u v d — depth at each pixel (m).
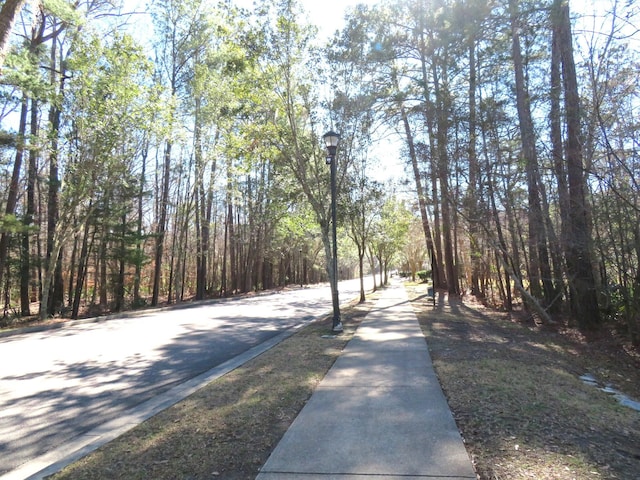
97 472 3.68
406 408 4.95
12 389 6.88
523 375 6.66
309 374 6.79
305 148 14.06
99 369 8.22
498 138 14.20
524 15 13.02
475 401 5.19
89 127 17.52
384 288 40.81
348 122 15.05
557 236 13.19
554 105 12.65
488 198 14.80
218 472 3.56
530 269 16.45
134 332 13.32
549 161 13.46
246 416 4.92
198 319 16.64
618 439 4.29
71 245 29.16
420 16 18.66
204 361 8.78
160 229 27.69
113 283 24.67
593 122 10.39
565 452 3.78
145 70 18.25
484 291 24.73
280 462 3.63
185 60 26.22
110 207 22.42
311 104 14.13
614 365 9.67
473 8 14.33
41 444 4.71
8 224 15.79
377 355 8.12
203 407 5.35
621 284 12.13
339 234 34.03
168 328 14.05
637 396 7.10
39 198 25.91
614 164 10.16
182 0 25.44
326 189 15.07
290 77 13.27
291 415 4.91
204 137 26.44
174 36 26.16
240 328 13.73
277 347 9.58
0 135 15.46
